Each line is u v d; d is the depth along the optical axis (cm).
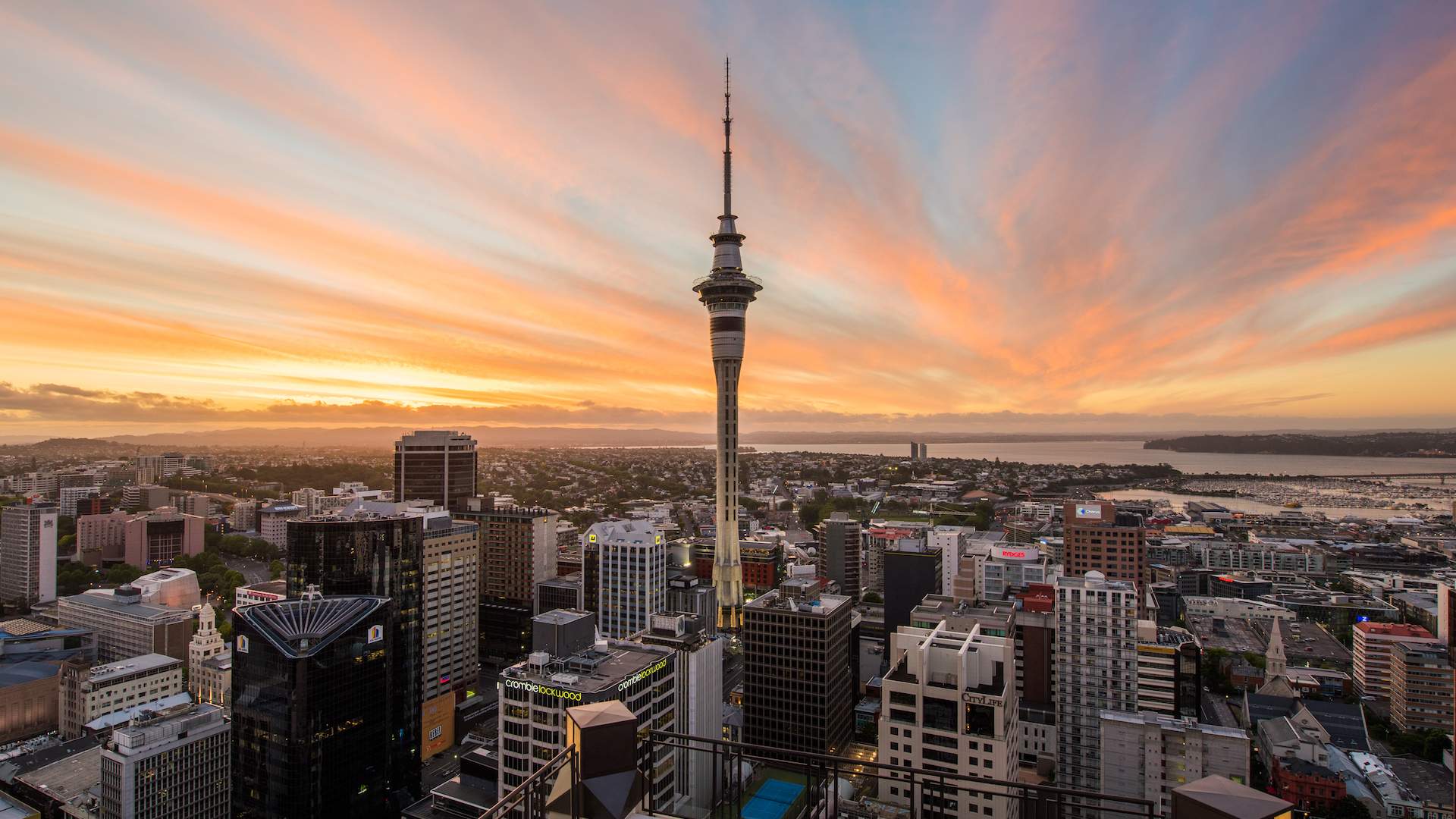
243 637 16100
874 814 11725
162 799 16625
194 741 17200
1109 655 18750
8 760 19875
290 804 15388
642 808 2872
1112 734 16688
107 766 16500
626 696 14512
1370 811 17500
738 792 3709
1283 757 18738
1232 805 2220
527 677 14462
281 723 15488
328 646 15875
